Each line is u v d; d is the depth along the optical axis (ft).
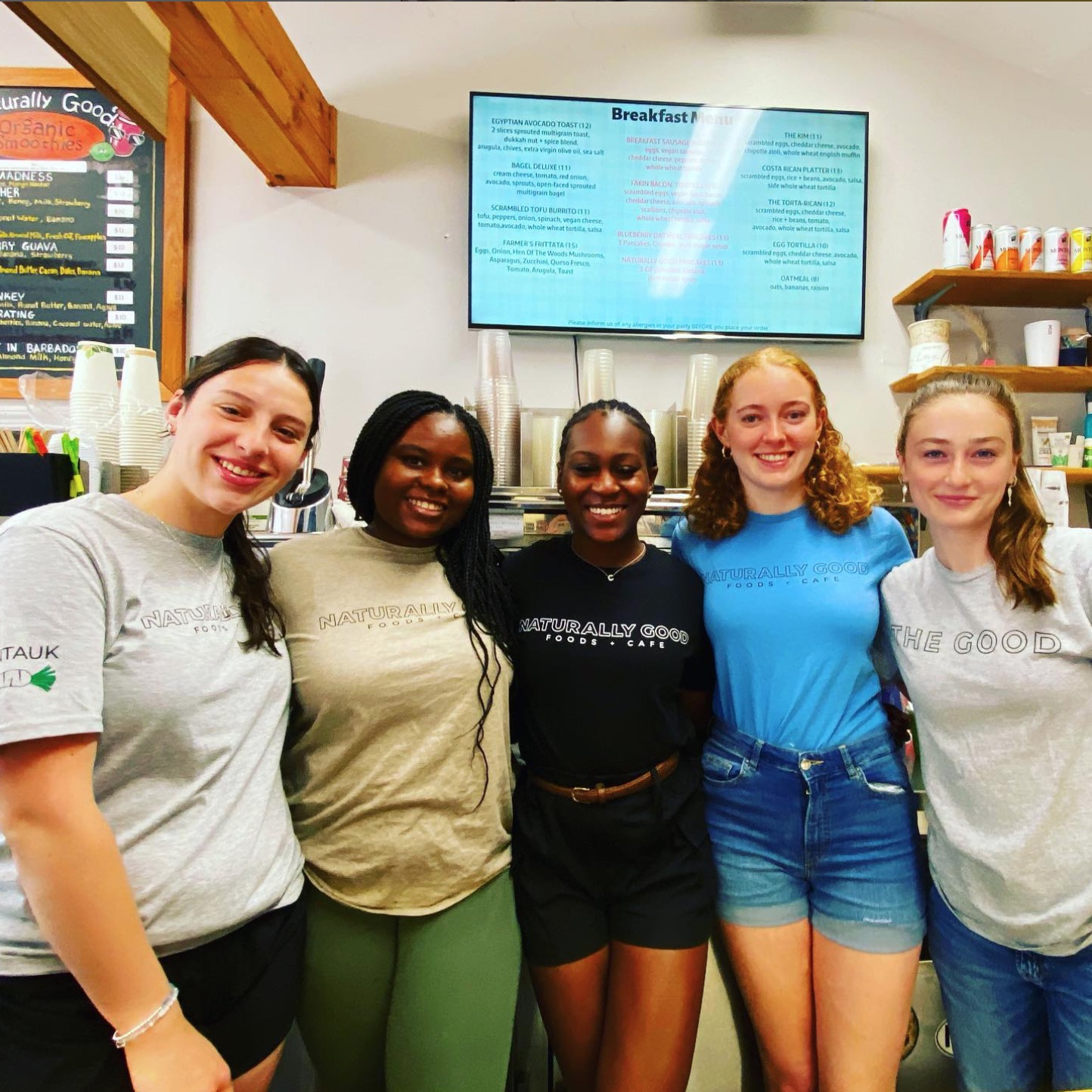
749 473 3.65
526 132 6.06
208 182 6.12
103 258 5.98
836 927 3.36
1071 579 2.87
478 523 3.47
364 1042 3.07
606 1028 3.34
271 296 6.14
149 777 2.45
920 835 3.77
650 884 3.36
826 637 3.46
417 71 6.03
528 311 6.08
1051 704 2.85
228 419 2.63
